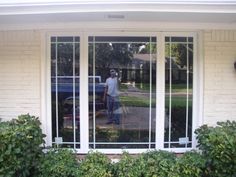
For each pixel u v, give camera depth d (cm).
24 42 577
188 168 510
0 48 581
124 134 597
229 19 535
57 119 591
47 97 587
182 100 589
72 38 581
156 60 581
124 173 514
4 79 583
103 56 582
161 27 567
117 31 575
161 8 469
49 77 584
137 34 576
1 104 586
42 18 526
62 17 520
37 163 527
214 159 503
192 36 582
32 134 523
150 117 590
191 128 593
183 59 585
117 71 584
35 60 578
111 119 595
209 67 576
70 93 588
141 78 585
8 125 521
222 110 580
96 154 544
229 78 578
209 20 548
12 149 480
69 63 585
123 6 467
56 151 555
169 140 594
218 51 575
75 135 592
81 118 588
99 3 463
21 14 486
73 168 520
